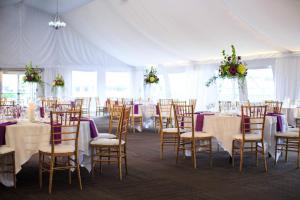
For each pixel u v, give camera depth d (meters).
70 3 12.94
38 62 15.10
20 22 14.77
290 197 4.17
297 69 10.16
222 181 4.85
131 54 15.17
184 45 12.00
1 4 13.97
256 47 10.38
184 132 6.27
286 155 6.09
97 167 5.61
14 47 14.70
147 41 12.95
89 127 5.00
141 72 16.53
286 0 7.41
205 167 5.67
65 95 15.51
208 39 10.81
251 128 5.69
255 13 8.35
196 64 13.62
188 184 4.70
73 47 15.73
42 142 4.55
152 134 9.53
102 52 16.30
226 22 9.34
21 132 4.48
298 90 10.16
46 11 14.97
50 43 15.30
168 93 15.09
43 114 6.25
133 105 10.14
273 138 5.95
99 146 4.94
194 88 13.66
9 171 4.44
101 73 16.31
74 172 5.27
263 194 4.28
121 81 16.86
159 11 10.34
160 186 4.60
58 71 15.43
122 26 12.61
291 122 8.22
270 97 11.23
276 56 10.59
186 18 10.04
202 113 6.36
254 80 11.61
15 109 5.70
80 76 16.02
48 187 4.53
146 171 5.40
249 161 6.12
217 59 12.55
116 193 4.30
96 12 12.66
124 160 5.72
